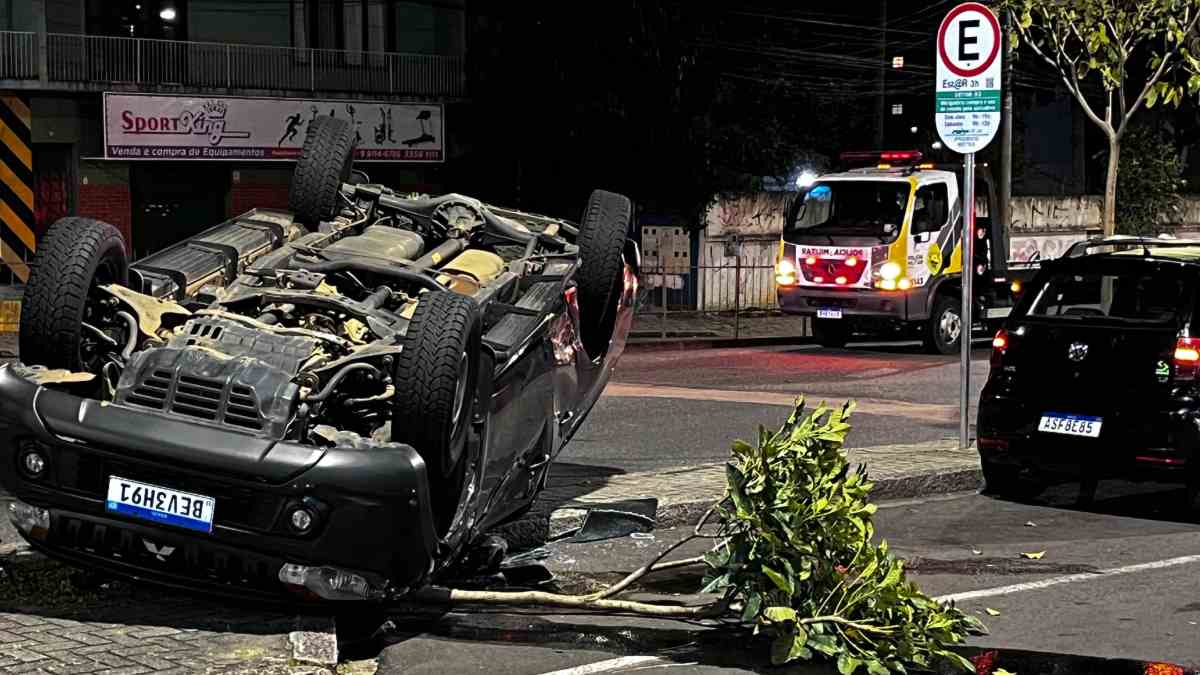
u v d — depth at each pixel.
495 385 7.13
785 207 32.22
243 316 6.84
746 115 33.56
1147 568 8.38
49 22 27.55
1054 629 7.04
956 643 6.40
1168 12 19.19
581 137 30.91
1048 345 10.08
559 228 9.81
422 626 6.85
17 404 6.09
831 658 6.47
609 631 6.84
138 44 27.94
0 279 27.55
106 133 27.28
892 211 21.59
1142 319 9.73
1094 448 9.81
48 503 6.14
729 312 30.73
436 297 6.48
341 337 7.02
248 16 29.94
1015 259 33.44
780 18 33.44
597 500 9.26
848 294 21.84
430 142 31.03
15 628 6.12
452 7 32.06
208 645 5.97
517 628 6.85
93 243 6.70
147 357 6.29
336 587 6.02
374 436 6.64
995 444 10.27
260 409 6.06
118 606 6.52
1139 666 6.45
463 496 6.76
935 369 19.77
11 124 27.25
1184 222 41.28
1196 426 9.46
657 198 30.97
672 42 30.73
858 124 35.81
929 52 39.00
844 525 6.39
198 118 28.14
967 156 11.65
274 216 8.90
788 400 15.72
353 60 30.42
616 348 9.49
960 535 9.27
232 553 5.97
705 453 11.88
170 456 5.88
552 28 31.11
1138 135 40.03
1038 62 38.97
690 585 7.71
